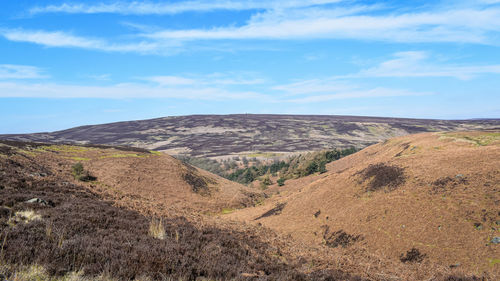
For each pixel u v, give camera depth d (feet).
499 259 56.54
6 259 22.36
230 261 33.68
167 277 24.82
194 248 35.94
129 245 30.99
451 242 65.77
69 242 28.35
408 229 75.31
